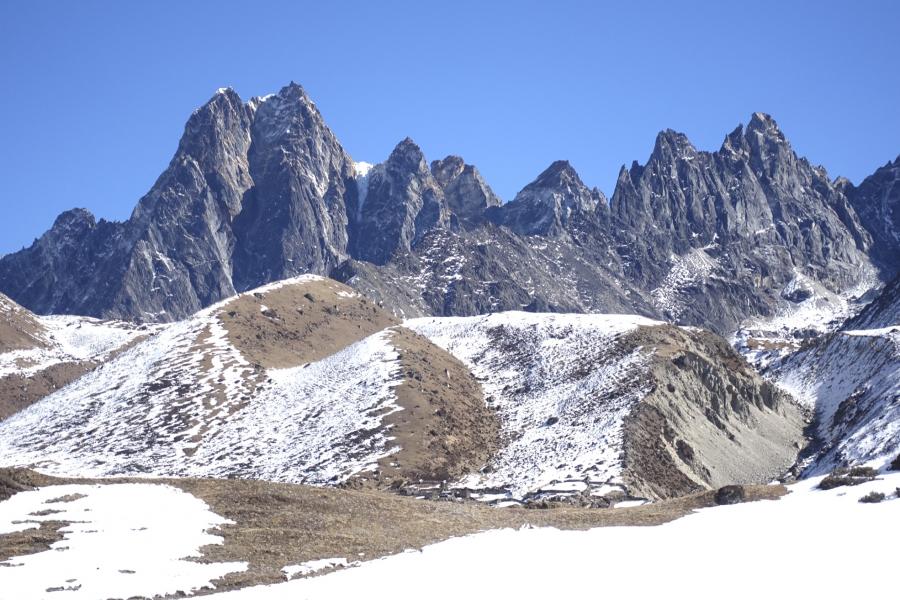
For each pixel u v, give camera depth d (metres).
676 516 69.31
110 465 161.62
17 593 51.31
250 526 66.75
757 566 50.66
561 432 146.25
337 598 48.47
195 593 52.91
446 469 139.50
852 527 57.62
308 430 162.25
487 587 49.09
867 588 45.91
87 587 52.59
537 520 71.06
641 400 145.38
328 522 68.12
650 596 46.47
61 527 64.00
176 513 68.12
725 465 140.50
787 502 69.50
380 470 138.88
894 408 127.94
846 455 122.44
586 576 50.47
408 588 49.62
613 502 101.81
